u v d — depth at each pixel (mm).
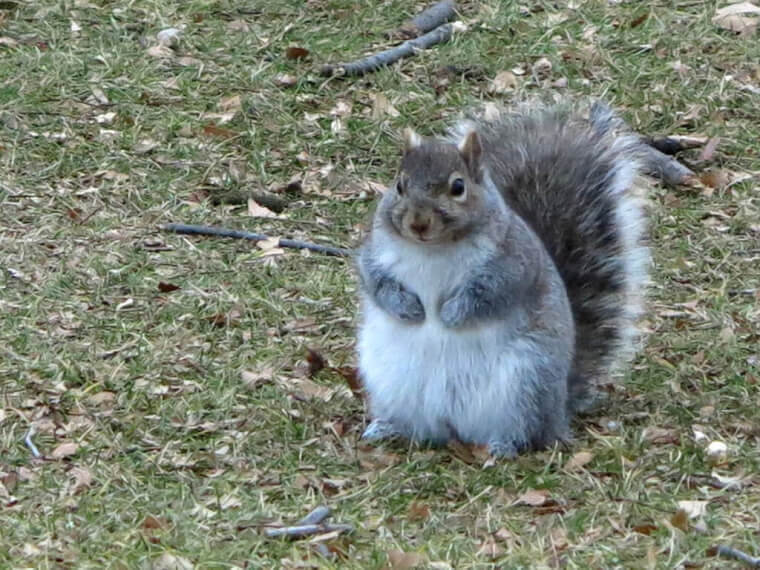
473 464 9383
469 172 9008
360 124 14953
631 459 9453
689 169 14336
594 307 10664
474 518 8680
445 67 15945
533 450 9492
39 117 14898
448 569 8047
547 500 8922
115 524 8695
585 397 10320
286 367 10875
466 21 16922
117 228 13109
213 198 13758
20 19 16797
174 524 8625
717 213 13492
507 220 9180
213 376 10695
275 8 17203
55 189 13734
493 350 9234
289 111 15227
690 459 9453
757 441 9773
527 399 9305
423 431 9672
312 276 12344
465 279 9055
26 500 9000
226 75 15820
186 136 14711
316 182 14031
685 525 8492
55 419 10047
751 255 12836
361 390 10445
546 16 17031
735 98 15453
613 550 8281
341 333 11453
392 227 9016
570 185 10906
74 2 17094
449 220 8828
